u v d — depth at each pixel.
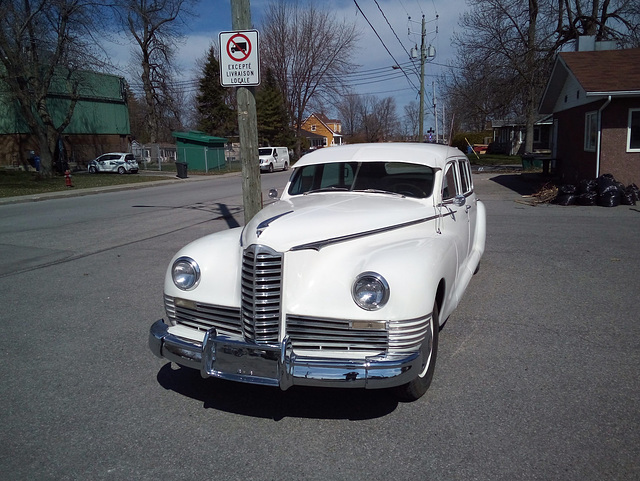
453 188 5.28
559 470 2.92
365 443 3.25
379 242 3.92
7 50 25.92
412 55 36.00
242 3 7.15
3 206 17.89
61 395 3.94
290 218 3.88
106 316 5.73
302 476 2.93
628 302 5.83
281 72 52.16
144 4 41.47
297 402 3.81
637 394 3.76
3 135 36.56
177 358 3.63
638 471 2.90
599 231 10.09
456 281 4.66
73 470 3.02
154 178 32.03
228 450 3.21
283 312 3.48
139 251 9.15
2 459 3.13
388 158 5.02
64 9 25.94
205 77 58.97
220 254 3.94
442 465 2.99
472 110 37.53
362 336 3.41
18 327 5.41
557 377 4.05
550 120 34.09
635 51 17.48
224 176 34.69
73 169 39.50
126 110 44.94
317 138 86.56
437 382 4.02
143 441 3.31
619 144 15.59
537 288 6.45
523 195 16.67
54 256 8.81
